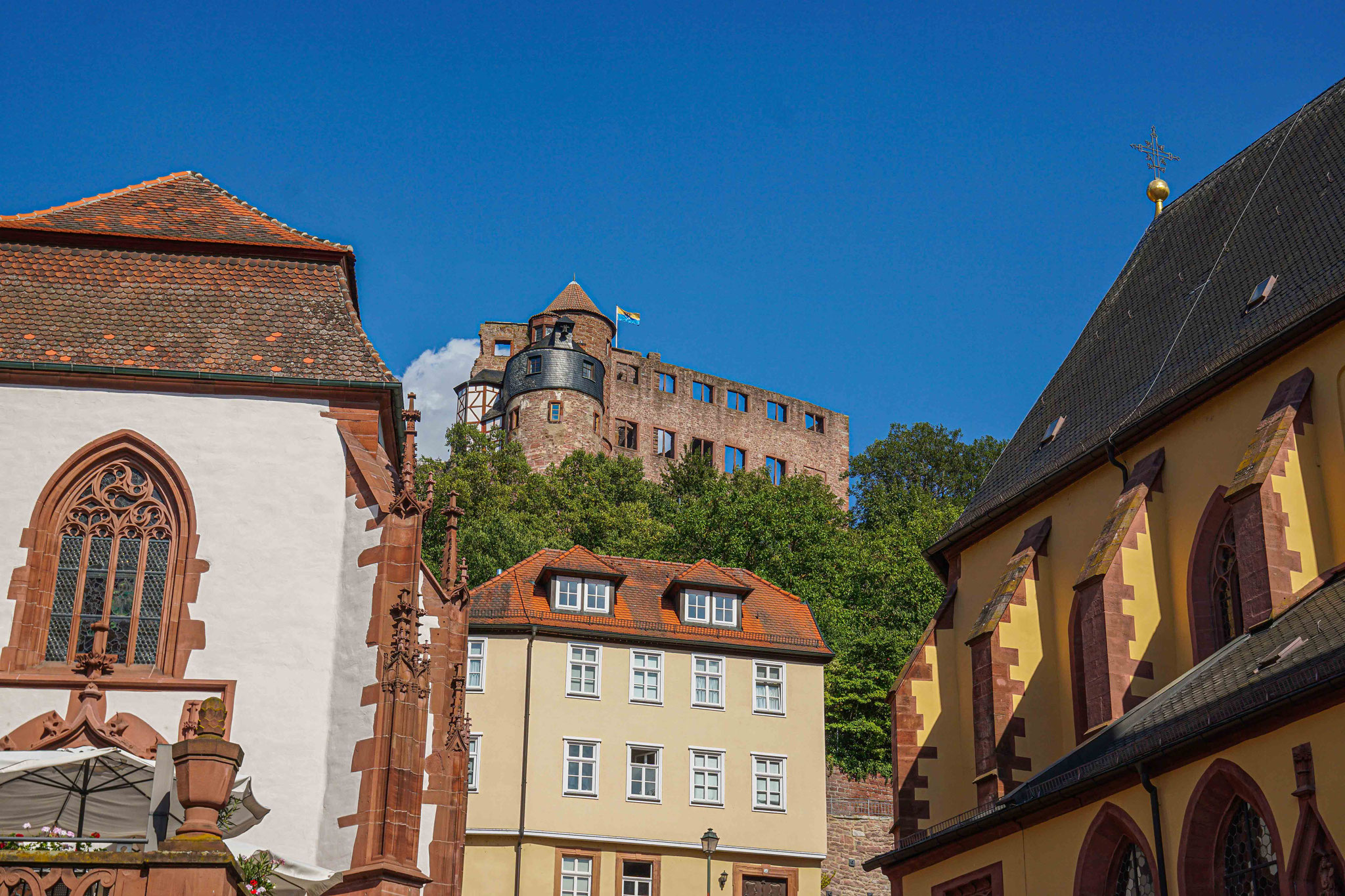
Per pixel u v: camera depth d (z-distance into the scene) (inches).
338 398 1007.0
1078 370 1407.5
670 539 3021.7
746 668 1950.1
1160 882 823.1
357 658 930.1
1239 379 1050.7
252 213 1179.3
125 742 902.4
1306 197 1182.3
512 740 1823.3
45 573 951.0
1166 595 1073.5
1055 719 1168.8
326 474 983.0
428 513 973.8
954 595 1357.0
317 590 952.3
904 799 1268.5
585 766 1834.4
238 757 634.8
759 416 4918.8
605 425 4441.4
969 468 4404.5
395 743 900.0
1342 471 950.4
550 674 1867.6
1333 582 921.5
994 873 1013.2
